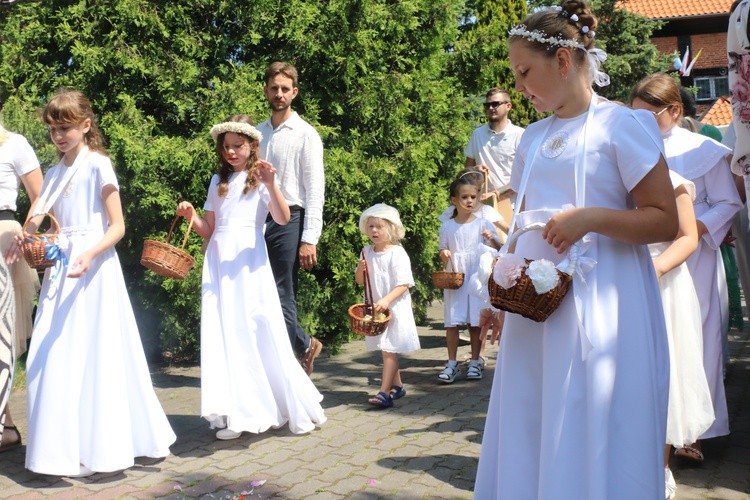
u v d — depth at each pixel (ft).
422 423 16.19
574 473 7.30
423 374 21.97
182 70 23.29
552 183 7.95
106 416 12.91
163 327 23.49
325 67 25.41
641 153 7.36
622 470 7.25
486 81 32.71
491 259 9.00
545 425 7.52
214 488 12.31
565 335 7.54
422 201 27.73
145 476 12.98
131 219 22.98
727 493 11.73
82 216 13.56
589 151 7.66
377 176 25.57
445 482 12.35
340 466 13.29
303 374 15.81
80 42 22.99
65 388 12.85
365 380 21.16
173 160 22.31
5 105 22.86
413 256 28.76
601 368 7.33
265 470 13.16
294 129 18.29
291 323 18.31
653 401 7.39
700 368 11.26
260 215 15.58
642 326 7.52
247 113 22.90
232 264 15.21
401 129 26.45
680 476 12.53
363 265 17.81
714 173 12.89
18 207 23.59
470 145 24.84
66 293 13.23
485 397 18.65
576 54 7.71
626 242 7.41
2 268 13.67
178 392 19.89
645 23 63.26
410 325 18.03
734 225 14.93
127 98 22.85
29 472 13.33
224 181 15.64
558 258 7.82
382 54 27.14
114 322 13.29
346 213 25.21
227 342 14.85
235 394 14.78
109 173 13.57
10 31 23.38
